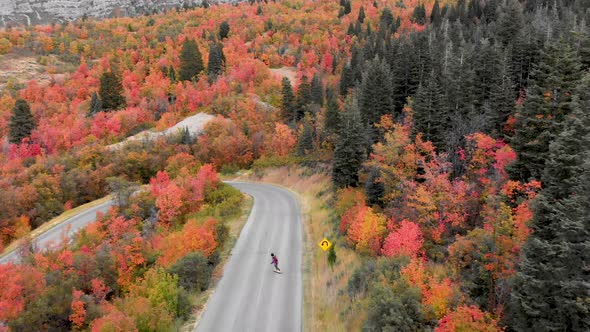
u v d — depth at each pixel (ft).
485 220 71.82
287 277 78.95
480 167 96.43
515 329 47.32
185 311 65.21
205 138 217.36
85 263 79.25
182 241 84.99
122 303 65.87
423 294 57.16
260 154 223.92
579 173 50.67
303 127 212.23
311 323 61.62
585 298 42.04
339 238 95.40
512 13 232.94
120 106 279.90
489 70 151.53
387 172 103.24
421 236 76.33
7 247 133.39
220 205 127.13
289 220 120.26
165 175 140.15
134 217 116.78
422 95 119.34
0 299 65.16
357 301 61.11
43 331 64.64
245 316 64.08
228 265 85.61
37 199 159.12
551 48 126.72
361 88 201.98
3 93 311.88
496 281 57.47
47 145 225.15
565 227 43.16
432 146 107.45
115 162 189.57
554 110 82.74
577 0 307.37
